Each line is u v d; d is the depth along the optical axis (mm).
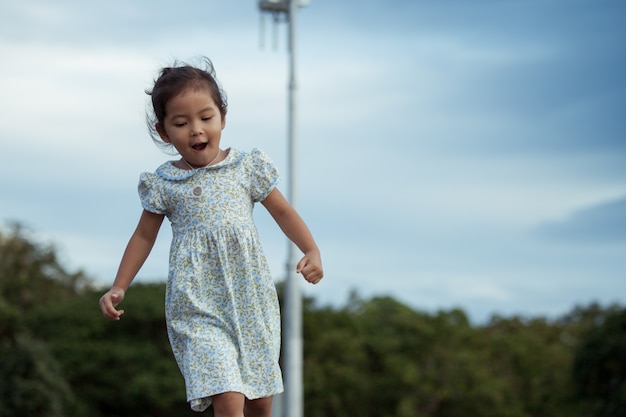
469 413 38625
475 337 42062
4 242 43719
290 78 17469
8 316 38156
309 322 39219
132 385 35656
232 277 5324
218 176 5406
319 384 37156
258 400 5344
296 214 5523
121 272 5379
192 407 5164
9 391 32125
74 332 37312
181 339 5281
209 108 5281
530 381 41062
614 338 34125
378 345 39250
